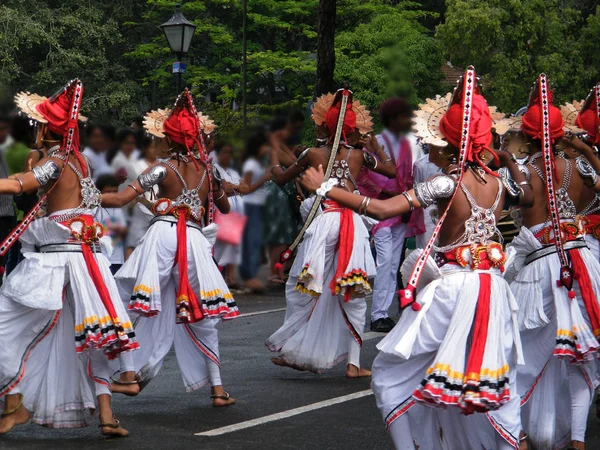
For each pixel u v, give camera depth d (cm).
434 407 633
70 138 787
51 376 805
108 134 1305
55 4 4272
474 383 625
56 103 791
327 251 1063
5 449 763
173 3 4191
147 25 4434
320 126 1055
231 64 4212
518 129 809
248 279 1803
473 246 655
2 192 753
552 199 757
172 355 1224
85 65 4194
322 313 1066
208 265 944
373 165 1066
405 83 1516
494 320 641
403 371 659
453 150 680
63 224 791
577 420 762
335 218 1058
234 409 920
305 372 1109
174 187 940
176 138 938
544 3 4078
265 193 1769
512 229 1151
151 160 1323
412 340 640
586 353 745
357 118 1055
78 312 789
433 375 628
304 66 3944
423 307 647
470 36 3978
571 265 777
